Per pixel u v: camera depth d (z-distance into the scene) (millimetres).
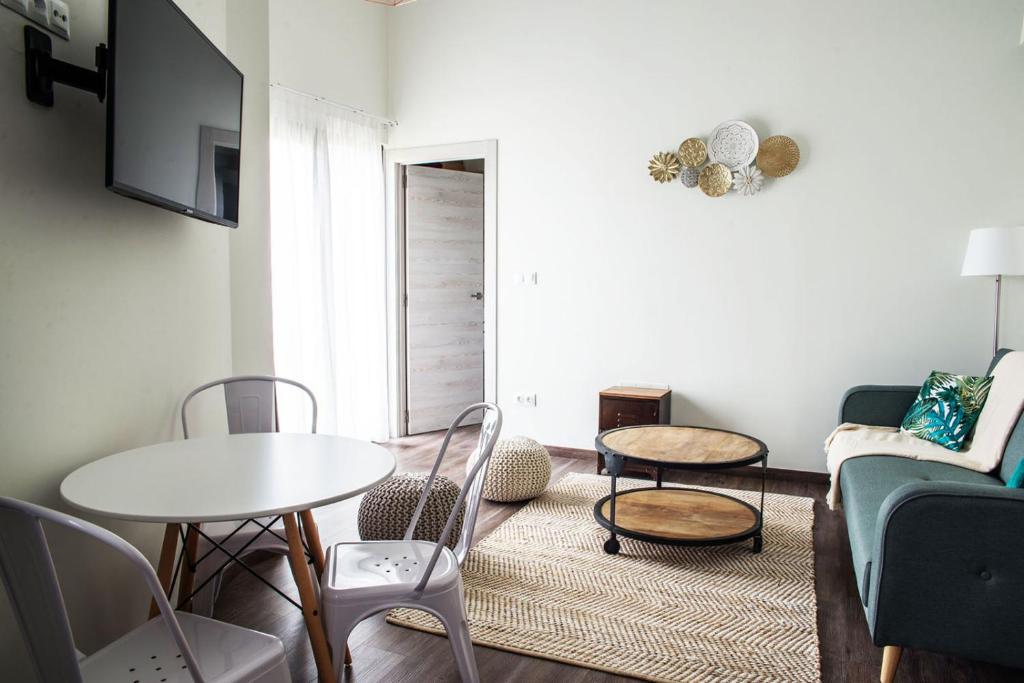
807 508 3627
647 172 4477
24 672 1650
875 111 3896
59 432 1842
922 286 3855
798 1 4031
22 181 1707
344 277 4824
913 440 3275
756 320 4238
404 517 2779
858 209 3963
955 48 3721
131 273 2139
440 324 5645
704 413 4406
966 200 3746
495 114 4910
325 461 1851
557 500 3777
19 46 1690
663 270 4465
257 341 3062
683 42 4328
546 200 4785
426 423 5602
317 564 2240
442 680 2047
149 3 1854
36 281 1759
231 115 2549
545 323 4852
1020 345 3654
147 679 1305
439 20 5059
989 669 2102
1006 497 1771
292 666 2109
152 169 1915
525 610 2490
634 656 2178
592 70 4594
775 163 4090
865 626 2385
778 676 2059
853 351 4027
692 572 2818
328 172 4598
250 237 3021
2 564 1163
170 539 1971
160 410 2297
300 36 4445
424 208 5484
